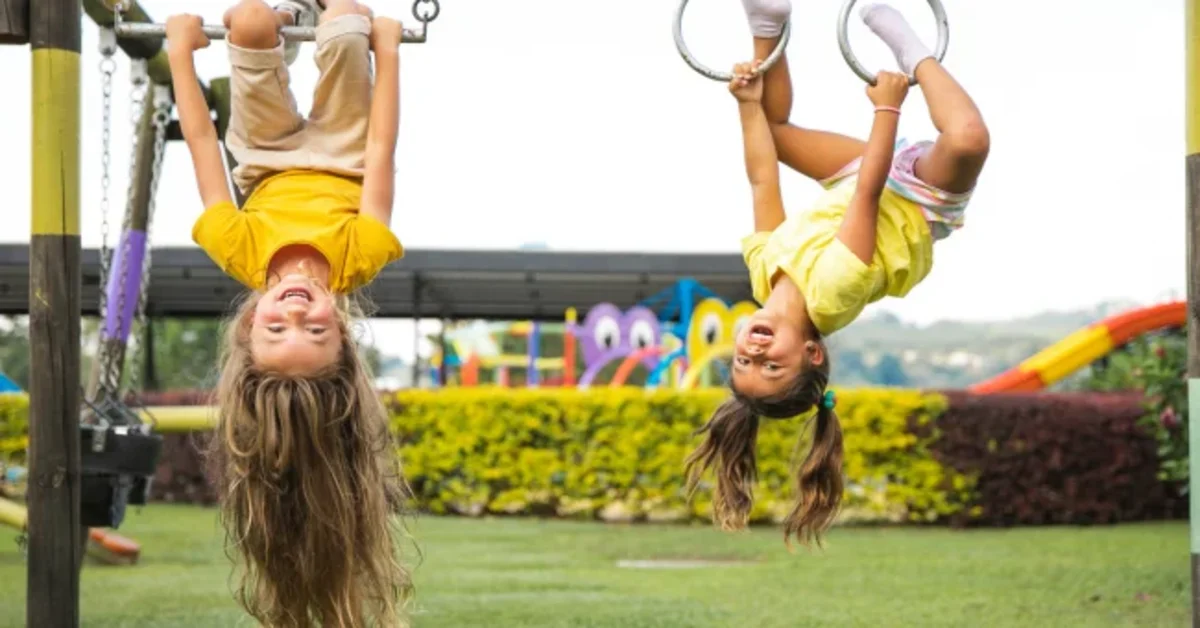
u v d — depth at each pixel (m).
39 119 4.27
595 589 7.12
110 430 5.04
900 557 8.62
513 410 11.85
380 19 3.80
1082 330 14.30
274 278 3.52
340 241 3.55
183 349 28.80
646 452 11.48
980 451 11.11
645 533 10.35
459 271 14.98
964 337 110.88
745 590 7.09
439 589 7.11
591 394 11.67
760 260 3.81
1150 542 9.49
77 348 4.31
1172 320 14.22
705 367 14.56
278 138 3.82
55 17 4.27
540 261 14.88
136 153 6.51
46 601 4.23
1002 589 7.07
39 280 4.27
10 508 6.43
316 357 3.37
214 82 6.28
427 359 22.22
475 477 11.86
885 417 11.08
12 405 11.67
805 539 3.96
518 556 8.80
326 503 3.42
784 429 11.05
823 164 3.96
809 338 3.70
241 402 3.37
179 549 9.04
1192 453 3.82
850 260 3.55
